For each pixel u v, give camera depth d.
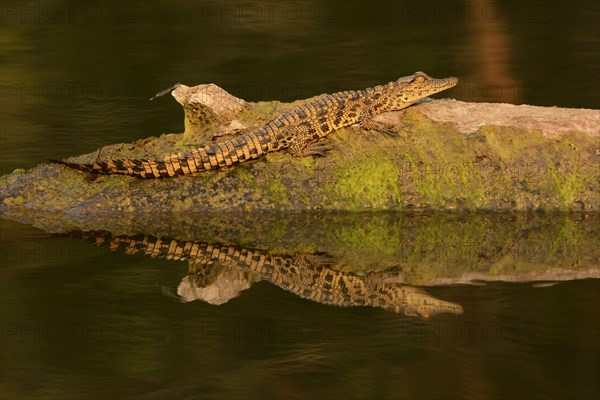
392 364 9.10
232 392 8.82
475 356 9.20
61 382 9.01
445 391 8.70
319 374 9.00
